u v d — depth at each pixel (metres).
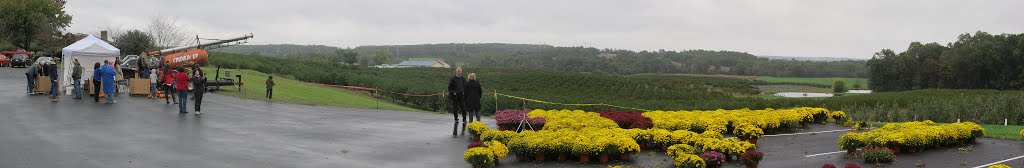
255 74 50.41
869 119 30.66
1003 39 88.31
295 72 56.97
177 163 11.63
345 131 16.66
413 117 21.34
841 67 157.12
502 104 37.38
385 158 12.90
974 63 88.31
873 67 104.50
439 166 12.26
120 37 60.00
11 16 68.69
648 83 74.31
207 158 12.20
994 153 14.20
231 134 15.37
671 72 166.25
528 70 88.06
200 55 36.53
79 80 22.11
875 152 12.91
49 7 73.94
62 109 19.17
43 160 11.48
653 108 41.38
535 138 13.09
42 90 23.84
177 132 15.35
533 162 12.83
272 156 12.66
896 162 12.96
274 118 19.20
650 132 14.49
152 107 20.61
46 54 52.91
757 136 15.23
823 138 17.23
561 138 12.98
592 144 12.66
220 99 24.91
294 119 19.16
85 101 21.58
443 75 74.25
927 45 104.75
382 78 56.31
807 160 13.32
